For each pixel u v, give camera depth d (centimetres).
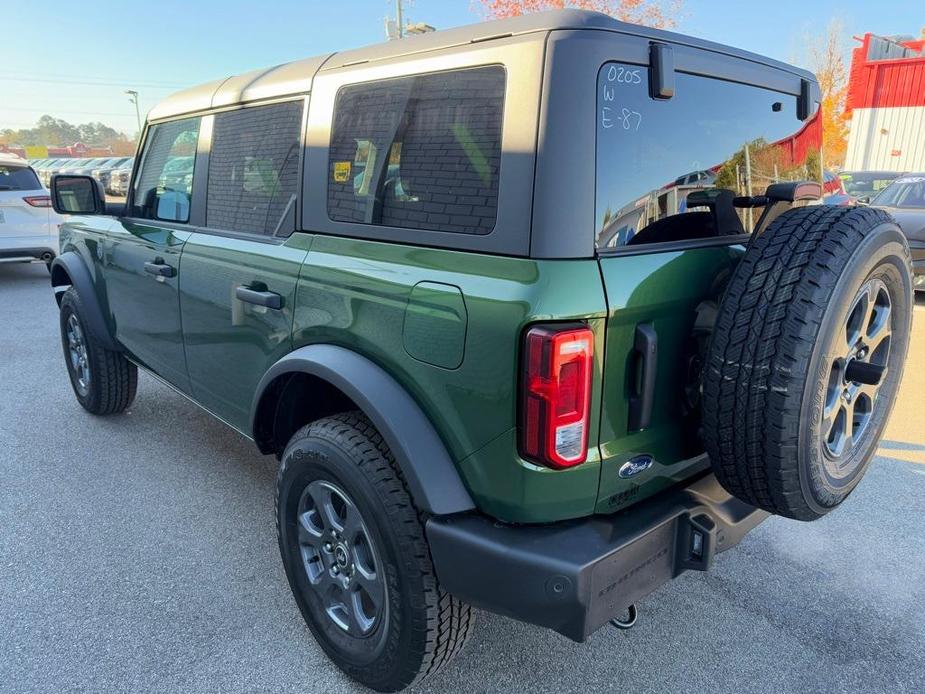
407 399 202
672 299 191
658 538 196
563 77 174
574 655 252
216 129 307
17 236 929
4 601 276
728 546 210
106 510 350
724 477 197
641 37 190
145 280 354
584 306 171
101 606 274
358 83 230
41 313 809
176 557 310
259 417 269
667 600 284
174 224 337
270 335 260
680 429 207
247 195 284
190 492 370
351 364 214
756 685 238
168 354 349
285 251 252
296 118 256
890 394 232
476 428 186
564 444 174
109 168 2836
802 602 284
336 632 236
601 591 181
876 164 1775
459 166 194
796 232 186
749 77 233
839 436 208
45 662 243
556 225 174
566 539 183
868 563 312
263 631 262
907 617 274
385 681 220
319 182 243
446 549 193
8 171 927
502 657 250
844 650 255
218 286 289
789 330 176
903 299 218
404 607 205
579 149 175
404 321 200
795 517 199
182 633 259
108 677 237
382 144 219
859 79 1786
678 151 206
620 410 187
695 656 252
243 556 311
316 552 244
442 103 200
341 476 212
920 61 1667
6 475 387
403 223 212
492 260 183
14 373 574
